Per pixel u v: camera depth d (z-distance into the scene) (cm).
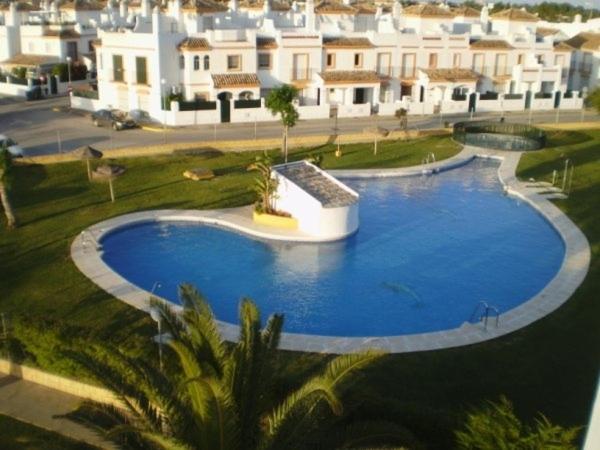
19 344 1736
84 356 1120
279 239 2975
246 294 2448
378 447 1102
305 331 2177
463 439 1209
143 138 4706
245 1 8050
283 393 1417
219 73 5525
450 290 2531
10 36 7119
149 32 5566
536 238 3127
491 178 4200
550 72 6912
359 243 3017
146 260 2728
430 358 1895
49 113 5531
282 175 3119
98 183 3612
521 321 2142
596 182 4000
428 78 6338
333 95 6047
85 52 7181
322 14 7344
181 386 956
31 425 1523
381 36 6206
